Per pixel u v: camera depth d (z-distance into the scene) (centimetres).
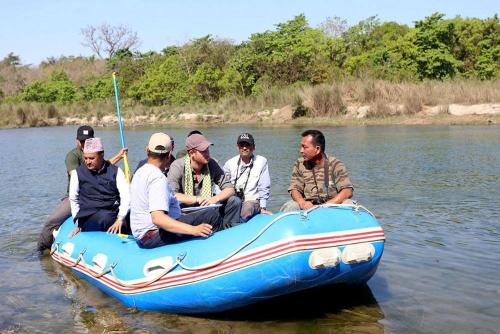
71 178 670
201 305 506
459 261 639
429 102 2842
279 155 1636
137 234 551
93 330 491
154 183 527
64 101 5366
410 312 505
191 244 517
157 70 5159
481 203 924
